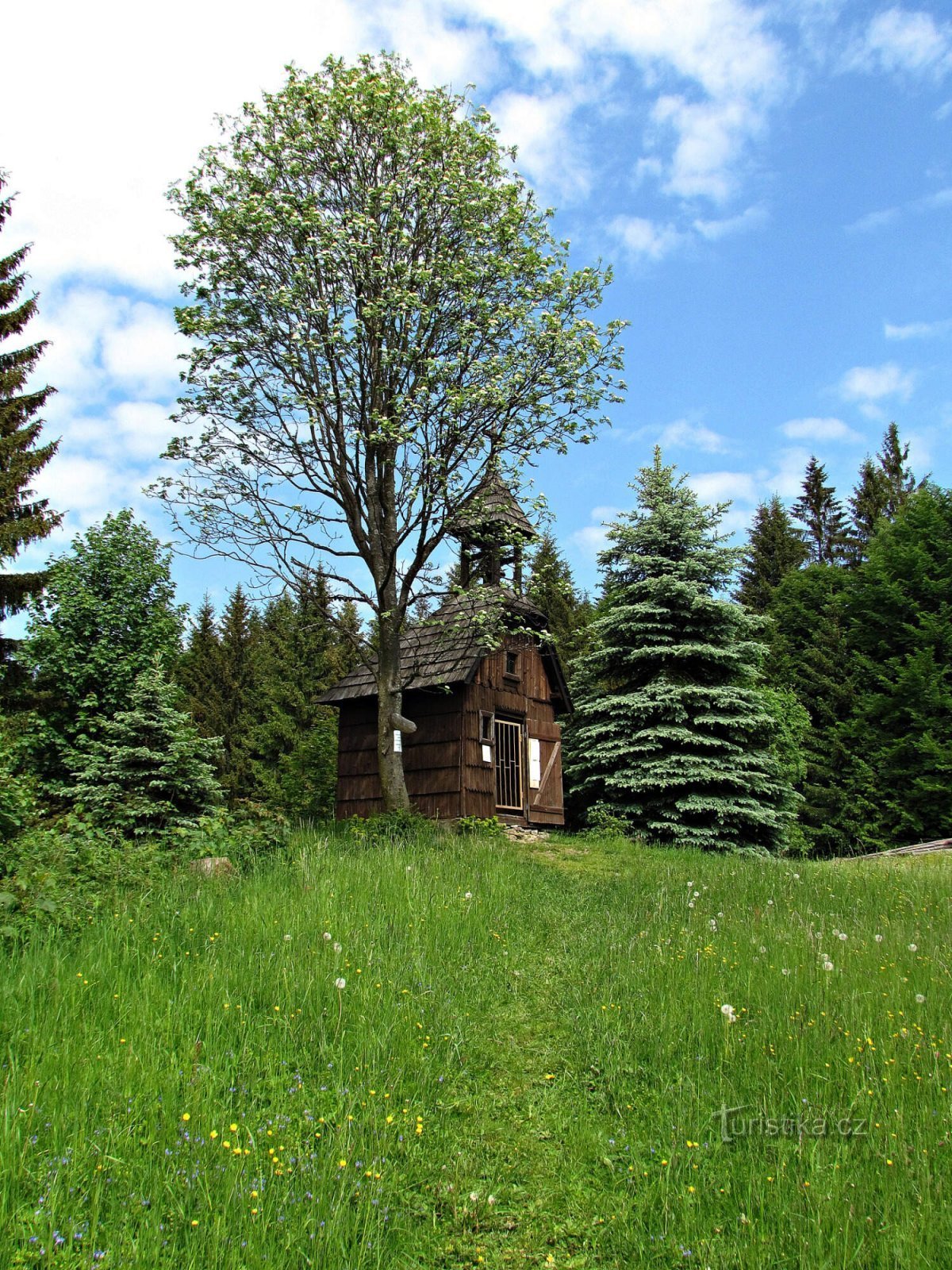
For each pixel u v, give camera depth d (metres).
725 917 11.12
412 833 16.33
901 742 32.72
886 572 37.09
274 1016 7.04
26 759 20.34
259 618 46.47
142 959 7.90
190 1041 6.50
